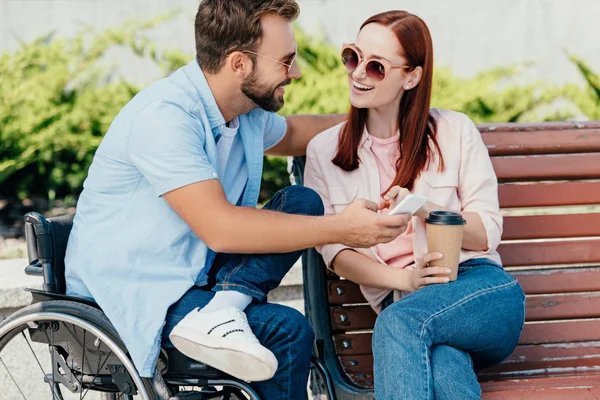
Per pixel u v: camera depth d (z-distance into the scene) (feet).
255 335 10.02
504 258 12.62
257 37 10.21
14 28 20.84
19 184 20.42
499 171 12.61
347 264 11.35
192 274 10.35
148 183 10.37
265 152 12.28
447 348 10.19
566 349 12.42
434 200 11.48
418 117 11.42
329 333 12.18
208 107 10.52
